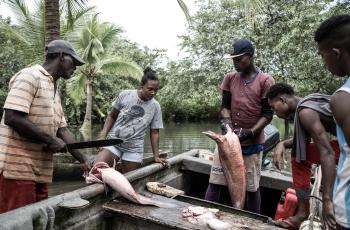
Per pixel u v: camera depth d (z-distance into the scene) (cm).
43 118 283
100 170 320
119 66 1677
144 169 379
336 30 167
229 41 1812
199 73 1938
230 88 394
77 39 1488
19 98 267
